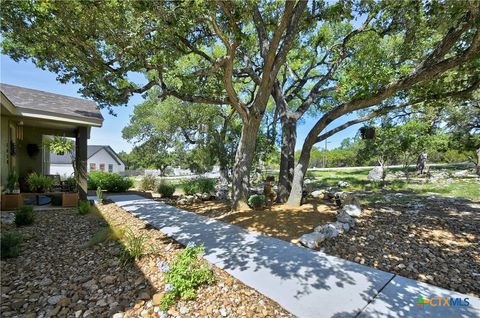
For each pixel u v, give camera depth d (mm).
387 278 2773
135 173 34906
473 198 7617
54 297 2434
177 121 15188
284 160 7750
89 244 3820
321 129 6191
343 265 3111
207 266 2936
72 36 4461
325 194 7980
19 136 8344
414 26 5637
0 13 4105
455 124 14953
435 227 4430
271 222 4992
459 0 3707
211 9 4082
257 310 2234
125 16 4223
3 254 3324
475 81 5125
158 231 4648
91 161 30906
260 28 6262
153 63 5023
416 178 13633
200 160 16328
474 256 3305
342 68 7523
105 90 5961
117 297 2432
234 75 8078
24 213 5082
